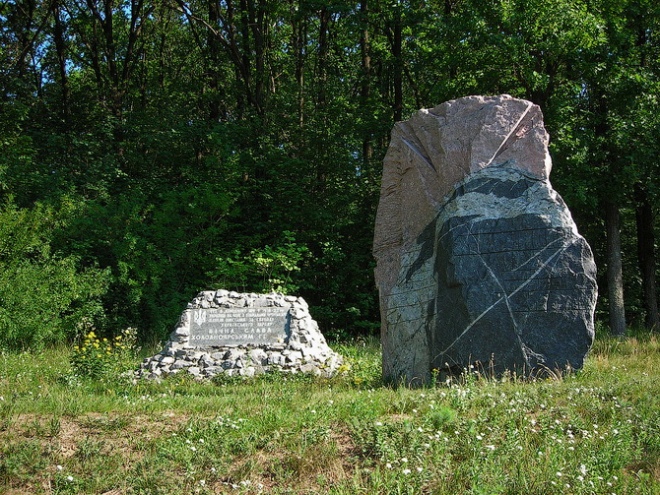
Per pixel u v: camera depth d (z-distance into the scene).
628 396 8.79
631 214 25.77
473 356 10.54
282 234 23.36
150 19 31.45
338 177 24.59
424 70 25.52
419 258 11.65
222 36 27.98
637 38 22.94
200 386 11.67
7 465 6.87
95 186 22.22
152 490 6.57
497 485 6.21
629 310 26.30
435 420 7.60
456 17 20.31
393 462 6.76
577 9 19.62
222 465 6.93
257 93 26.47
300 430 7.70
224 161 23.44
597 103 21.70
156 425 8.03
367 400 8.79
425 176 11.80
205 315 13.83
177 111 24.98
